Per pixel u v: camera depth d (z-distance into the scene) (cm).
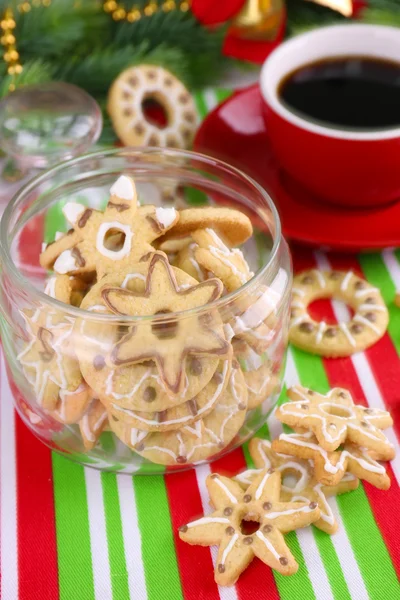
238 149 74
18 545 56
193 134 76
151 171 63
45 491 58
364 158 65
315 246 68
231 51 74
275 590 54
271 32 73
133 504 58
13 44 74
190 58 81
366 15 79
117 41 79
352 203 69
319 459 57
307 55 72
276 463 58
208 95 82
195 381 54
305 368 64
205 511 57
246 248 62
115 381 54
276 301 56
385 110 69
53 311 54
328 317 67
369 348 65
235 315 54
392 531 56
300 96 70
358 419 59
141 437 56
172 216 57
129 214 58
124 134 74
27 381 57
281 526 55
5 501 58
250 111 75
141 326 52
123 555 56
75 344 54
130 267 56
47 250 59
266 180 72
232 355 54
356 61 72
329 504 57
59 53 76
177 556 55
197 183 63
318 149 66
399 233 68
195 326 53
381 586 54
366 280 69
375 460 58
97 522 57
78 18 75
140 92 75
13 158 73
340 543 56
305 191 71
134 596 54
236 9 70
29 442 60
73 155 72
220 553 54
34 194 60
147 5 78
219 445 58
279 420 59
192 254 58
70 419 56
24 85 75
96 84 78
